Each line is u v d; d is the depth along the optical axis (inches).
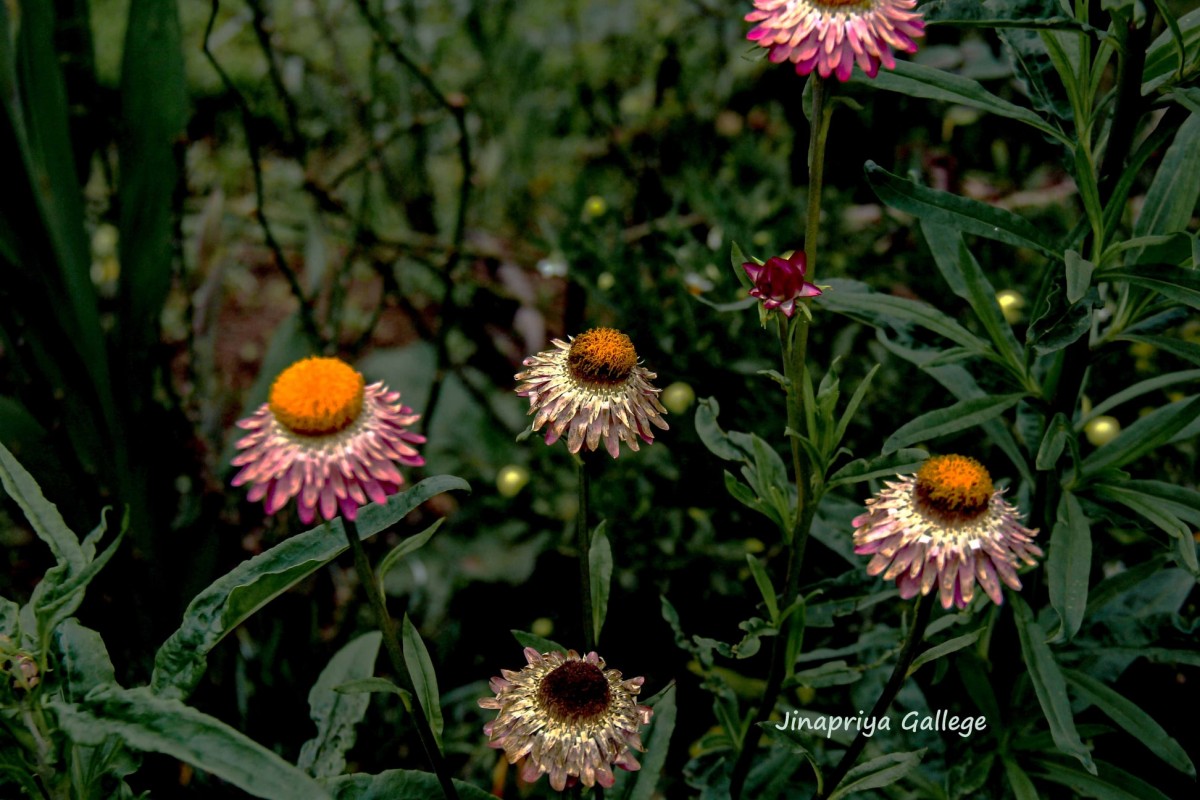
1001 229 39.2
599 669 37.3
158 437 45.9
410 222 66.4
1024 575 41.9
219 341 66.2
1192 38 39.1
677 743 47.1
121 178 44.6
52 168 44.1
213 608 36.8
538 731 36.6
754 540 47.6
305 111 68.9
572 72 75.2
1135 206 55.7
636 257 54.9
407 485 56.1
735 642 47.7
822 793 37.7
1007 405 40.0
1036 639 39.2
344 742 40.9
